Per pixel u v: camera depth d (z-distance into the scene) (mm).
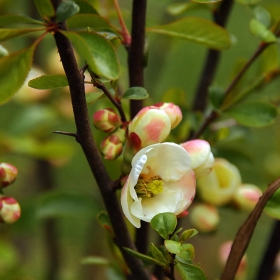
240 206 752
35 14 887
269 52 790
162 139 664
